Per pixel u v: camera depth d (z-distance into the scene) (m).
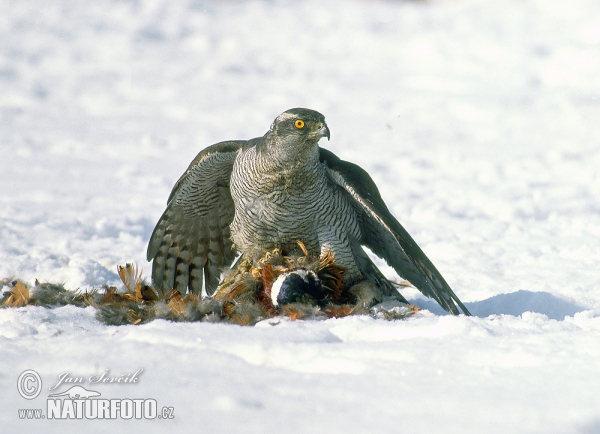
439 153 22.61
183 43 39.22
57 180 19.28
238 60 36.34
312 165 9.75
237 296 9.71
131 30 40.34
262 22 43.22
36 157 21.78
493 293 11.05
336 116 27.58
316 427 5.45
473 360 6.97
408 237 9.33
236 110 28.48
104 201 17.33
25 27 39.72
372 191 9.80
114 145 23.50
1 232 14.32
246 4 46.62
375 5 46.06
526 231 15.07
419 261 9.27
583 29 37.97
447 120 27.02
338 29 41.94
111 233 14.98
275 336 7.69
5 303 9.45
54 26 40.25
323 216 10.03
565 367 6.64
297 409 5.80
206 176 10.74
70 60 35.25
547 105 28.59
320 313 8.96
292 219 10.00
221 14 44.47
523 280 11.70
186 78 33.53
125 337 7.77
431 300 10.98
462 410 5.75
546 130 25.42
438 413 5.71
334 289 9.95
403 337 7.83
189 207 11.10
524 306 10.32
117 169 20.69
